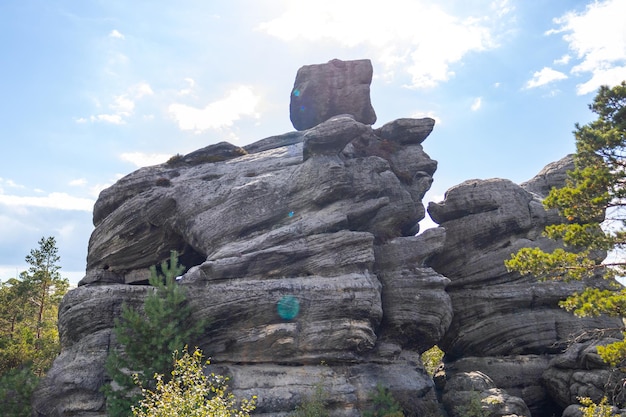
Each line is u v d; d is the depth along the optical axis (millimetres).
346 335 36906
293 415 33500
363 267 40062
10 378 39031
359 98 58469
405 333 41094
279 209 42875
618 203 29797
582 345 40250
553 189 31359
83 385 36125
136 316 34219
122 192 47656
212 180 46188
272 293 37344
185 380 21188
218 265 38156
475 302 46781
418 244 43656
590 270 30844
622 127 29828
